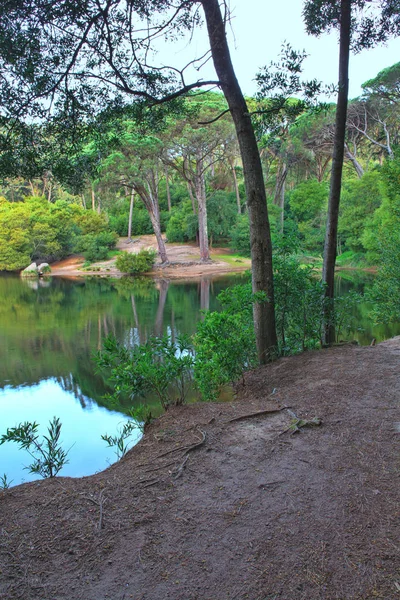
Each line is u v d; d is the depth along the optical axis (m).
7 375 11.52
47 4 4.30
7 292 32.22
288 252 6.76
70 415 8.29
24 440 3.29
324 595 1.76
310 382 4.82
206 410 4.09
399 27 7.28
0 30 4.16
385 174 13.12
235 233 42.75
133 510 2.44
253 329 6.51
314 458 3.00
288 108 5.50
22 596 1.80
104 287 33.28
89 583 1.87
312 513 2.34
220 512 2.39
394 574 1.86
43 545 2.14
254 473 2.82
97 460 6.01
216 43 5.46
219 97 33.72
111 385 10.37
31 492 2.74
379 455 2.97
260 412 3.88
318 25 7.67
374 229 21.58
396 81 29.25
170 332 16.64
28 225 45.12
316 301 6.56
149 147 30.66
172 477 2.81
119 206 58.78
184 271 38.91
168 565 1.98
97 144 5.69
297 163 40.72
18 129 4.69
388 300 11.62
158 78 5.65
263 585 1.83
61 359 13.13
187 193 56.41
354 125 34.81
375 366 5.20
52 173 5.29
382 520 2.24
